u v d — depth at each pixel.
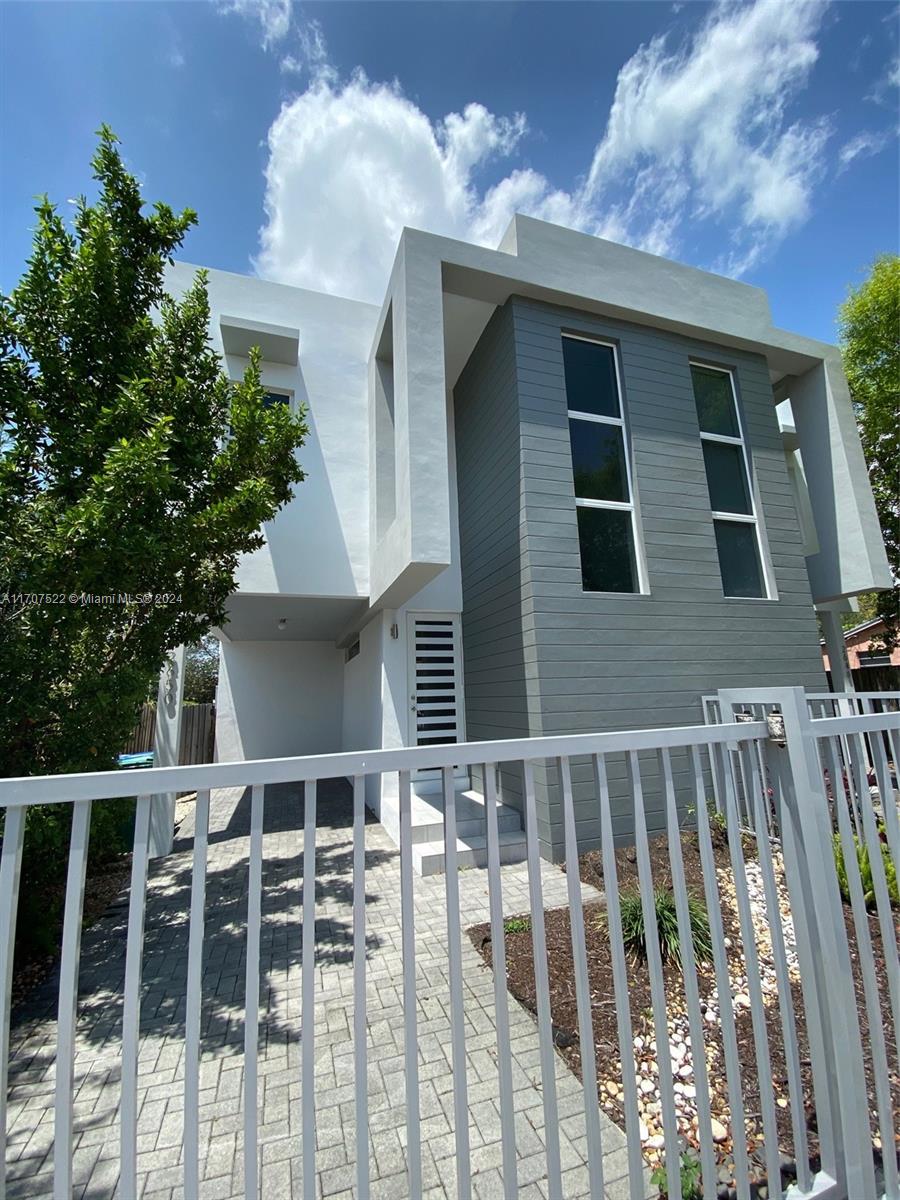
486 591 6.48
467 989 2.97
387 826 6.33
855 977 2.96
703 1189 1.55
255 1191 1.19
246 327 6.79
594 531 5.83
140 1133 2.12
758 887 3.92
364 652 8.41
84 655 3.99
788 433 9.77
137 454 3.34
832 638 9.88
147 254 4.32
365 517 7.29
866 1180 1.58
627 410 6.22
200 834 1.24
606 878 1.53
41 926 3.65
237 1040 2.70
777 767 1.79
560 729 5.15
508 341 5.95
